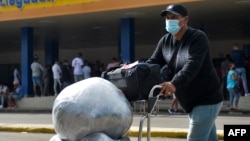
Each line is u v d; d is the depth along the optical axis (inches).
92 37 1076.5
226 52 1138.7
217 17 802.2
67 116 143.2
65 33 990.4
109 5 698.2
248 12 752.3
